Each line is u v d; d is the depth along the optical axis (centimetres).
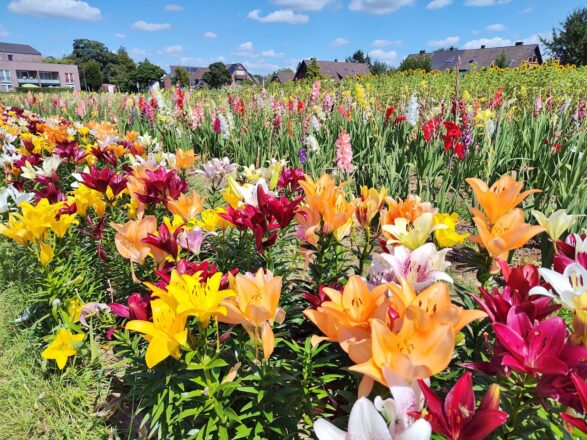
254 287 170
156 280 300
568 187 482
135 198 351
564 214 204
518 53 6731
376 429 113
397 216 239
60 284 331
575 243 199
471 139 593
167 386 220
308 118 801
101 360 307
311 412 216
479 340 222
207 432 200
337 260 302
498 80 1252
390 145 754
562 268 177
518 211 190
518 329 144
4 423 267
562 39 4784
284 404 210
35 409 277
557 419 177
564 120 763
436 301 140
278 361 228
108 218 439
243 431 200
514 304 160
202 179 788
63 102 1581
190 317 257
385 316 139
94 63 9119
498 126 625
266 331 170
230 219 274
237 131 923
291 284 348
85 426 261
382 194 268
